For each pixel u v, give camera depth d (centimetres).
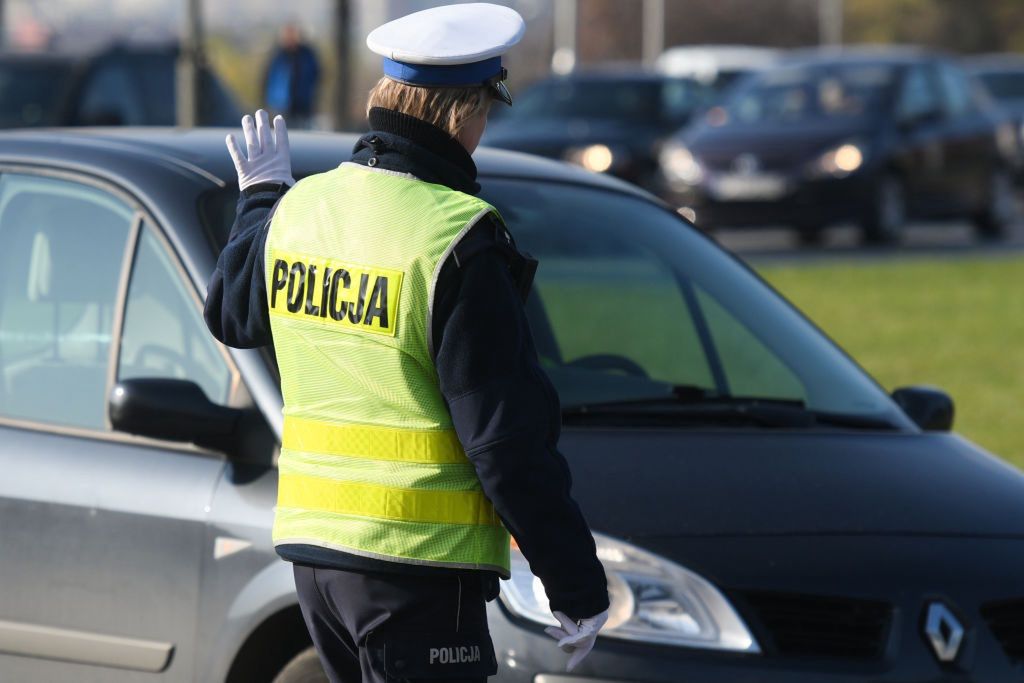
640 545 1127
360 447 898
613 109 6181
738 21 18200
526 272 895
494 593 922
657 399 1359
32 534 1273
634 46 17812
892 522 1202
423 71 904
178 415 1182
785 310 1536
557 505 862
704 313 1483
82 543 1248
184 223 1296
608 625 1105
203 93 4266
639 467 1220
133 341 1298
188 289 1271
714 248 1585
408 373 885
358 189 912
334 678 952
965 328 3919
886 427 1398
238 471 1201
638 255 1511
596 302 1859
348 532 897
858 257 5397
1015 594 1173
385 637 898
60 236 1365
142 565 1221
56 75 4884
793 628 1125
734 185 5500
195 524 1197
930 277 4844
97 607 1242
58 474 1271
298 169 1353
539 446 862
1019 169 8269
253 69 10194
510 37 910
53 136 1458
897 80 5809
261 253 950
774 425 1352
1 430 1327
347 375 901
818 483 1238
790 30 18188
